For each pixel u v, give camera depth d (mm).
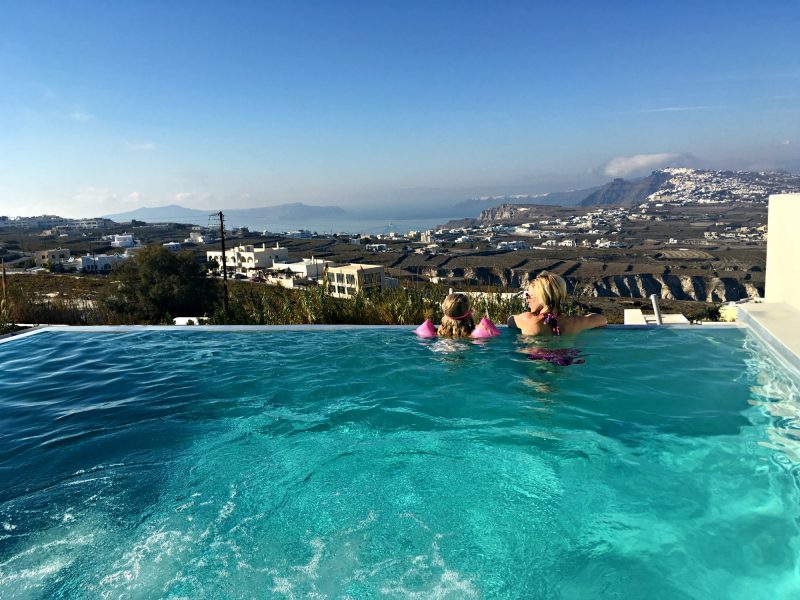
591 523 2588
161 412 4199
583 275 118938
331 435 3736
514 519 2660
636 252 168625
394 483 3062
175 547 2494
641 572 2219
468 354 5449
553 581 2197
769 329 5066
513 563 2326
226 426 3922
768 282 6754
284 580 2256
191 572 2318
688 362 4922
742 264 132250
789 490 2771
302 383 4809
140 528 2654
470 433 3660
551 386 4438
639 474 3008
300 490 3012
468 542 2490
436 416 3969
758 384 4320
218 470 3260
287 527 2650
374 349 5852
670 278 114250
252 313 9961
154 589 2209
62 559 2406
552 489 2922
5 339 6621
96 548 2486
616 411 3869
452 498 2885
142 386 4840
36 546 2504
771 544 2352
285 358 5625
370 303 9680
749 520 2535
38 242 143250
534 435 3570
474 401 4211
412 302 9516
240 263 97312
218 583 2244
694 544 2381
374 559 2387
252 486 3064
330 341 6309
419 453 3422
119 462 3367
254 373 5133
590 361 5043
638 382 4438
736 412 3770
